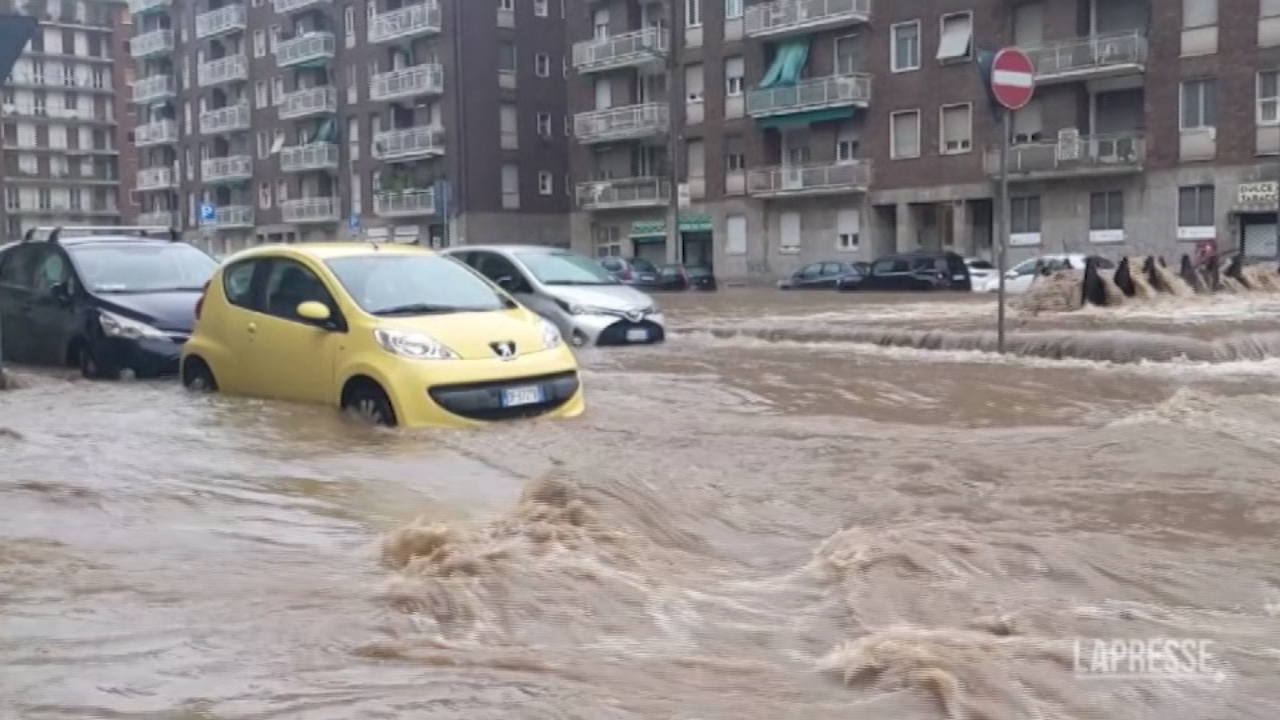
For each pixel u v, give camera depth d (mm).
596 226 57281
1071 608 4051
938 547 4680
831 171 46875
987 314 18891
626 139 55250
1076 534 5070
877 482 6211
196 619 4012
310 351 8961
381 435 7902
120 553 4887
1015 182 42344
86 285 12352
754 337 16078
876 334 14789
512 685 3404
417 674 3512
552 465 6766
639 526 5035
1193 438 7059
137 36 82938
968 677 3381
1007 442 7285
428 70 60594
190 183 79938
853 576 4367
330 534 5230
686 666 3582
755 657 3664
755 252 50656
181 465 6797
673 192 52500
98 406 9133
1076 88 40656
